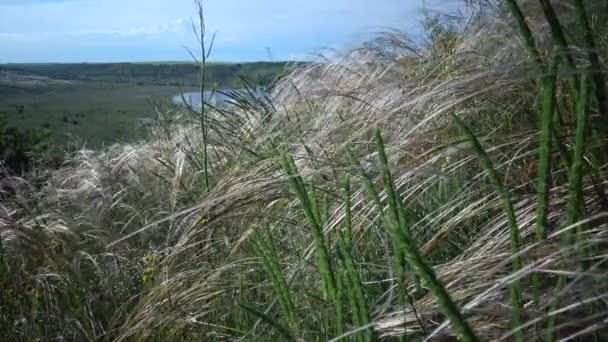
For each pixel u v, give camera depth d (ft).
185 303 8.93
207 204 9.83
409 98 10.64
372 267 7.79
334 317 6.41
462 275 5.91
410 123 10.28
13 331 9.41
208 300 9.05
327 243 7.46
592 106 6.44
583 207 5.56
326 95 14.38
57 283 10.83
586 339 5.01
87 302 9.84
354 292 4.96
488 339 5.18
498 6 11.04
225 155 14.42
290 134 14.03
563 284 4.84
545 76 4.65
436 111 9.18
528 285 5.55
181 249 9.85
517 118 9.19
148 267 10.51
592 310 4.95
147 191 14.87
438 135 9.52
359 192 8.40
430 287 3.82
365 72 16.08
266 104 16.24
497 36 10.03
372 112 11.50
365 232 8.02
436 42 14.73
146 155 16.93
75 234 12.44
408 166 8.87
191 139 16.16
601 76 5.59
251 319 8.33
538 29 7.76
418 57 15.01
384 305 5.77
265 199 9.77
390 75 14.15
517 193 7.44
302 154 11.18
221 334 8.36
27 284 10.71
